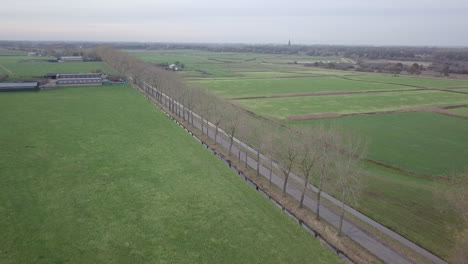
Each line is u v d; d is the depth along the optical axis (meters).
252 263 40.97
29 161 69.31
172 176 65.62
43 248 41.59
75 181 61.16
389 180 65.81
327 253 44.06
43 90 161.88
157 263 40.00
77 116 110.69
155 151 79.75
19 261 38.88
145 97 155.38
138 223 48.38
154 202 54.81
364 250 45.06
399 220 52.03
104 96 151.50
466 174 64.94
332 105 143.38
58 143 81.75
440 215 53.06
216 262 40.72
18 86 157.25
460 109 138.25
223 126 94.00
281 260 41.88
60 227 46.38
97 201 54.22
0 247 41.22
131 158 74.38
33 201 53.09
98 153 76.50
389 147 86.75
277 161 65.12
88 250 41.75
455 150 85.31
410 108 138.75
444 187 61.62
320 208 56.59
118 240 44.09
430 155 81.31
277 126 104.38
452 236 47.69
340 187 60.91
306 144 57.38
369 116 123.38
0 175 61.62
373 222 52.03
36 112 113.62
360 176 58.59
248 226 49.12
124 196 56.41
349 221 52.38
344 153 68.81
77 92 159.75
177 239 45.00
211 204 55.03
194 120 115.81
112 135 91.00
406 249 45.16
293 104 144.38
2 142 80.00
